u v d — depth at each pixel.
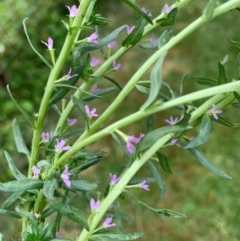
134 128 0.75
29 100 0.84
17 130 0.25
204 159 0.22
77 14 0.20
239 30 0.86
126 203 0.68
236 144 0.72
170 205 0.67
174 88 0.81
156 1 0.97
